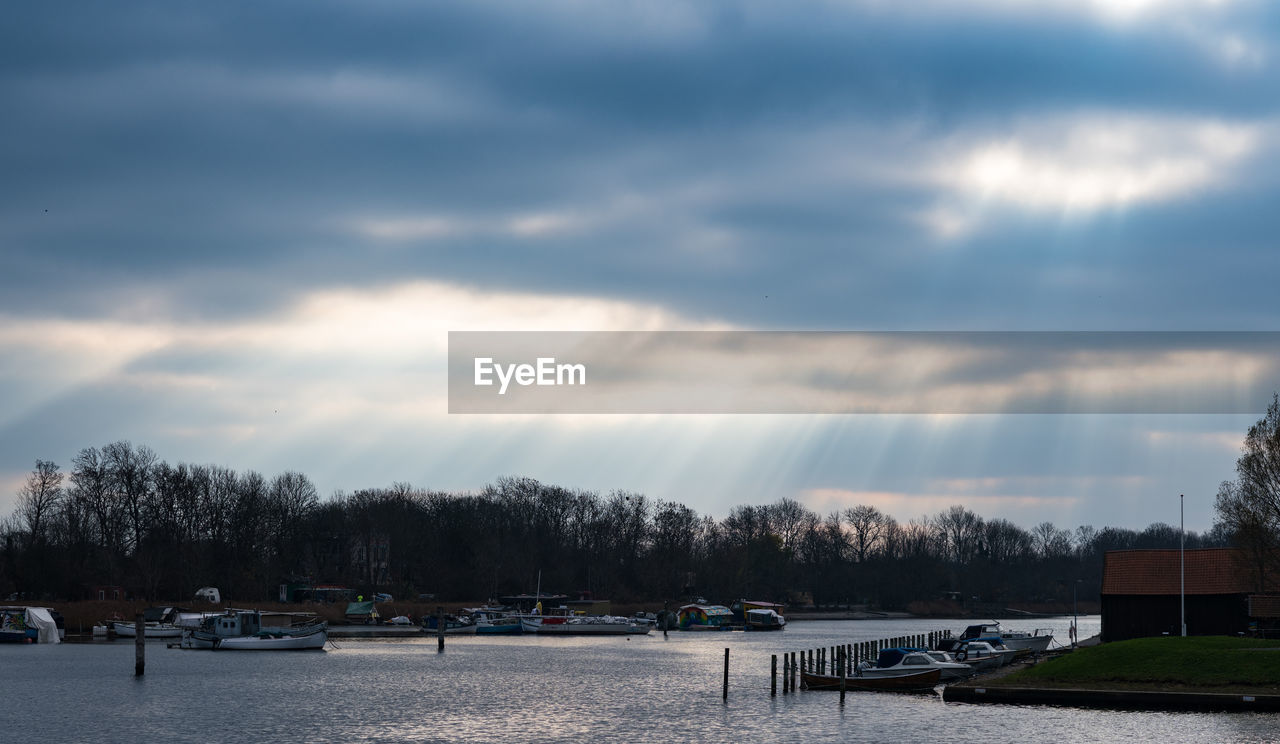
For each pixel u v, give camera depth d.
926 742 60.81
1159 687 70.00
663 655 129.12
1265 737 59.59
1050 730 62.69
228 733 66.62
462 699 82.69
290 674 102.44
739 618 197.62
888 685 83.94
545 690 88.81
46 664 111.56
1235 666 71.88
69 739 64.81
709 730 66.94
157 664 112.50
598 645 149.75
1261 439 88.50
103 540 199.00
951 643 111.50
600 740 64.06
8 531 193.88
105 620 159.88
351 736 65.62
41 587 180.38
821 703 77.69
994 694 72.69
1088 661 77.00
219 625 134.00
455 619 181.00
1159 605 98.25
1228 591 96.62
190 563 193.38
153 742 63.78
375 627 179.88
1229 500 92.00
